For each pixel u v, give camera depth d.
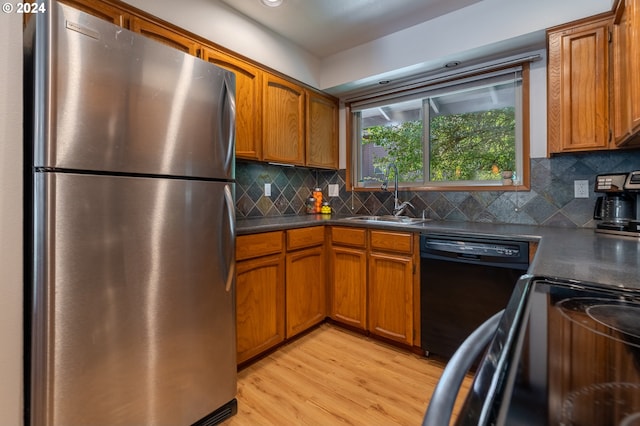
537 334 0.55
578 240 1.45
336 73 2.85
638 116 1.28
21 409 0.98
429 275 2.04
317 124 2.96
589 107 1.73
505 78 2.31
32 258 1.00
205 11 2.00
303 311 2.38
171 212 1.30
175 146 1.30
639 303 0.67
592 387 0.40
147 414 1.24
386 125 3.03
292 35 2.52
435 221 2.48
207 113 1.42
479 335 0.56
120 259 1.15
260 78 2.37
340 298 2.51
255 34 2.32
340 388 1.78
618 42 1.60
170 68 1.28
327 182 3.37
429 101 2.73
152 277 1.24
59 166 1.00
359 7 2.16
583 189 2.01
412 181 2.86
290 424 1.50
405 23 2.36
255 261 2.02
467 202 2.47
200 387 1.43
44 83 0.98
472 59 2.30
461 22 2.17
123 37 1.14
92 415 1.09
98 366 1.11
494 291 1.81
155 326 1.26
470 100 2.53
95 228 1.09
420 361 2.06
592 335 0.54
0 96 0.94
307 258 2.42
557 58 1.83
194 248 1.39
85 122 1.05
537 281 0.81
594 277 0.82
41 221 0.99
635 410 0.36
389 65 2.52
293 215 3.06
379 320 2.28
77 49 1.03
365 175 3.21
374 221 2.41
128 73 1.15
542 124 2.15
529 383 0.41
